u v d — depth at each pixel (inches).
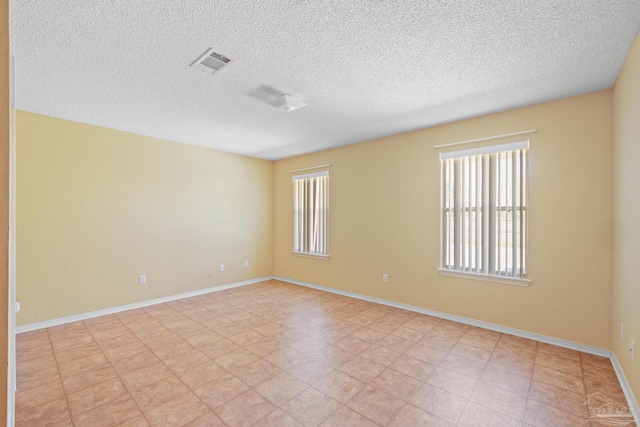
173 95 108.8
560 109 110.4
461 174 135.7
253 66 88.3
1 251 27.2
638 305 72.8
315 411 74.6
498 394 81.2
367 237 171.0
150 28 70.4
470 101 113.5
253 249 216.8
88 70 90.0
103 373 92.3
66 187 135.9
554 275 111.5
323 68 89.6
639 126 71.6
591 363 97.2
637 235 73.6
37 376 90.4
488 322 127.3
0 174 27.0
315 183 201.6
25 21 66.9
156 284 165.8
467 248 133.9
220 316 144.8
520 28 70.4
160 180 167.8
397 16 66.4
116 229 151.1
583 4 62.3
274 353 105.8
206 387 84.9
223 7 63.2
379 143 165.6
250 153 206.2
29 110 124.2
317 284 199.8
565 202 109.2
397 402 78.0
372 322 135.8
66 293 135.5
